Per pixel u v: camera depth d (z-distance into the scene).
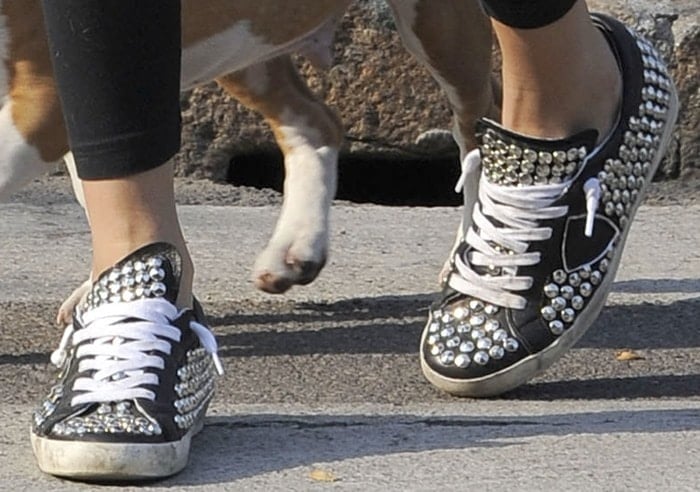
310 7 4.69
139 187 3.32
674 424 3.68
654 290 5.66
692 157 8.06
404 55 7.88
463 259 4.06
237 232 6.63
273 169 8.48
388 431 3.57
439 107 7.96
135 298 3.29
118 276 3.30
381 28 7.85
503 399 4.06
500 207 3.97
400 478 3.20
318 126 5.46
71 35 3.20
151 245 3.32
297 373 4.50
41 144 3.96
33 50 3.89
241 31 4.52
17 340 4.86
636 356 4.66
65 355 3.39
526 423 3.67
